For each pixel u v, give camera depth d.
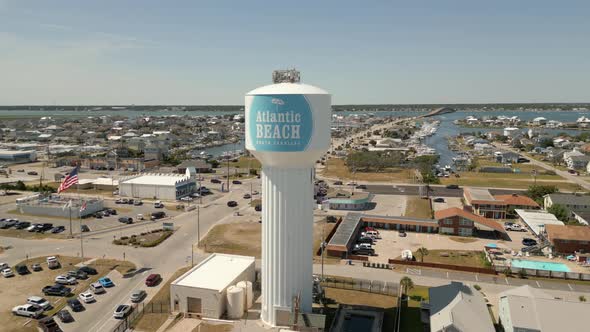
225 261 63.22
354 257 77.38
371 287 63.06
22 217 103.31
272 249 49.03
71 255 77.56
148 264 73.25
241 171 180.12
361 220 98.44
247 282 55.31
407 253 76.75
